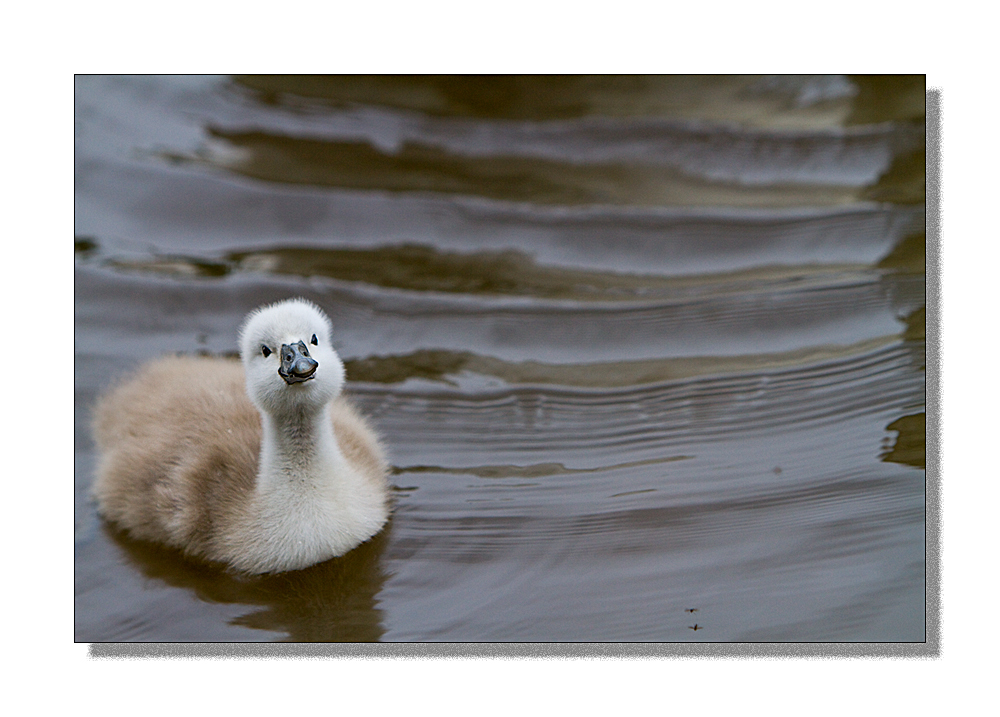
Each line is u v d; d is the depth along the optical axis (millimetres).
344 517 9367
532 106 18938
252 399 9250
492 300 13656
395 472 10352
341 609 8602
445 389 11781
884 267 14062
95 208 15211
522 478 10227
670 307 13445
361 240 15133
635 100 19094
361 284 13930
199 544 9422
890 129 17641
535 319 13211
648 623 8242
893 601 8453
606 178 17156
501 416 11281
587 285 14094
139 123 17297
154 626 8492
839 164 17031
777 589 8586
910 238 14789
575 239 15328
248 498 9375
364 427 10781
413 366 12227
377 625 8375
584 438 10883
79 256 14117
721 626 8180
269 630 8453
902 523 9305
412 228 15500
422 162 17531
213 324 12883
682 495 9859
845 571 8781
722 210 16016
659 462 10430
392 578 8914
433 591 8742
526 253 14961
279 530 9211
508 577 8852
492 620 8336
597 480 10156
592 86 19047
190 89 18031
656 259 14773
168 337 12578
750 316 13125
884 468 10094
